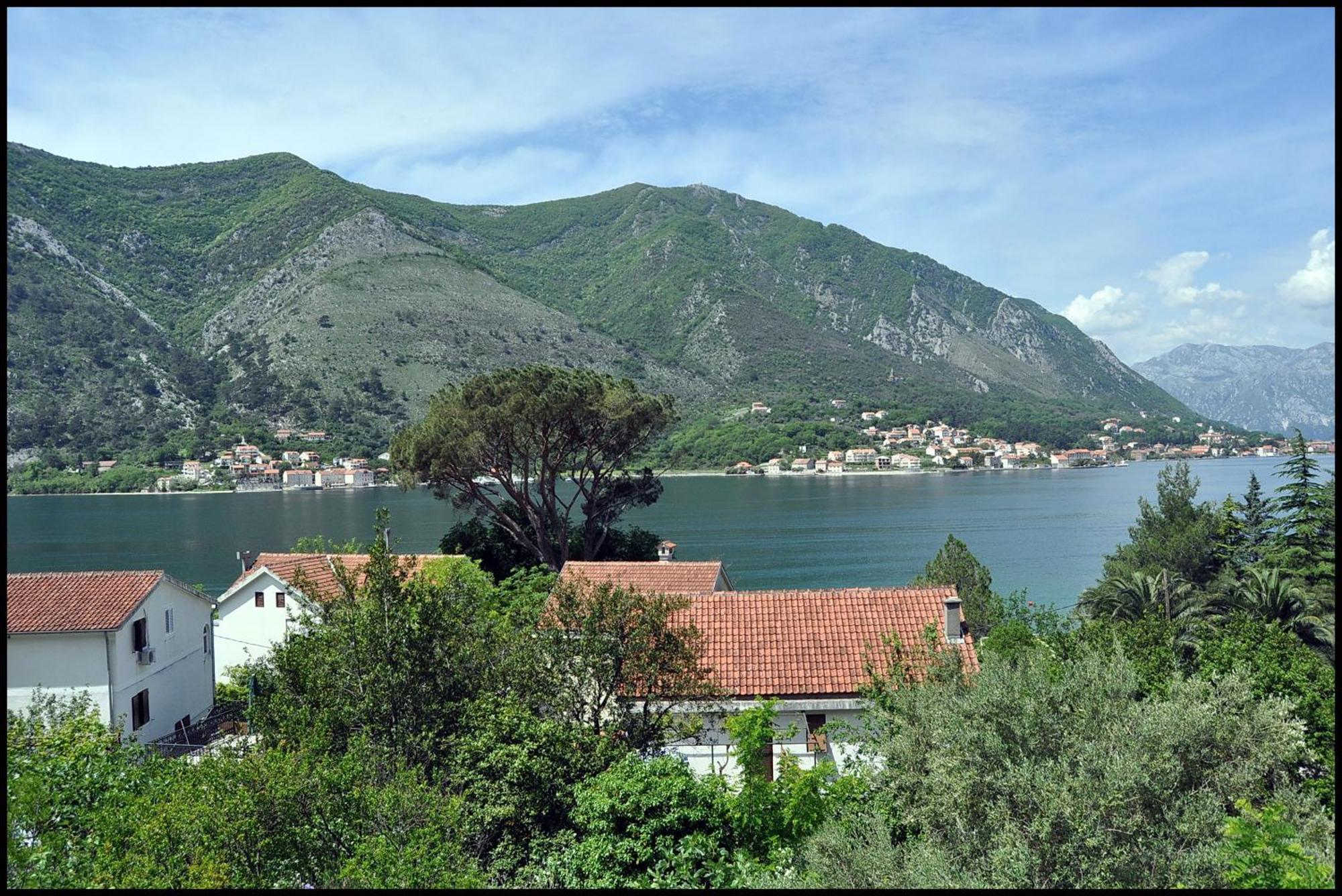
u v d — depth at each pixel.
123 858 13.78
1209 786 14.85
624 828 17.16
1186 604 44.91
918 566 109.38
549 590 41.06
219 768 15.01
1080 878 12.45
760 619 27.30
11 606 33.84
